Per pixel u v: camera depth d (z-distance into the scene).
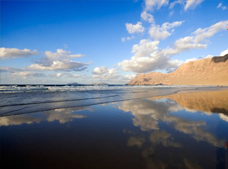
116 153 3.29
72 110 8.73
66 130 5.06
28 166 2.77
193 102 12.23
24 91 25.58
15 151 3.43
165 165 2.75
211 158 3.01
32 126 5.53
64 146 3.73
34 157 3.14
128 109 9.10
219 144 3.75
